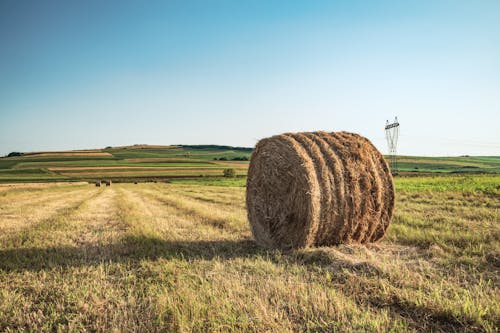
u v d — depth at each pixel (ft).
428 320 13.47
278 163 27.14
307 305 14.61
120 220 42.27
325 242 25.58
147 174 260.21
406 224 32.53
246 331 12.83
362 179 25.62
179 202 63.26
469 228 28.91
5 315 14.93
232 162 356.18
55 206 62.03
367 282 16.92
